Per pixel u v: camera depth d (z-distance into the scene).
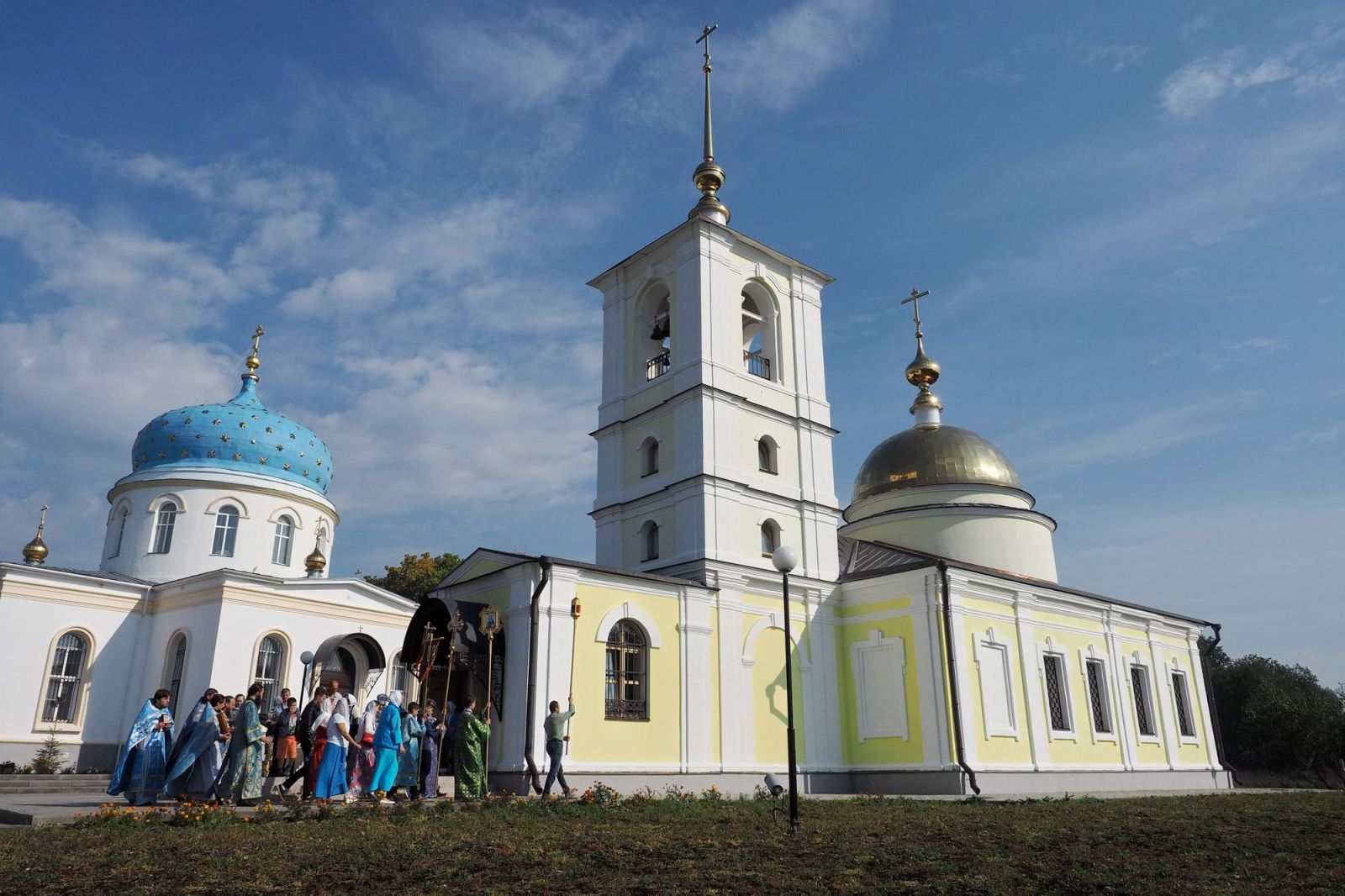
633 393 30.12
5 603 35.28
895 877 10.65
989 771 26.30
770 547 28.16
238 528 42.84
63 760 35.28
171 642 37.47
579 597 22.97
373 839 12.66
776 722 26.34
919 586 27.38
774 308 30.98
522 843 12.38
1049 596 31.08
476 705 22.05
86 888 9.95
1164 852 12.38
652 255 30.81
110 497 44.25
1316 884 10.27
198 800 16.39
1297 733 55.12
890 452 38.59
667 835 13.42
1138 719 34.62
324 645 29.41
